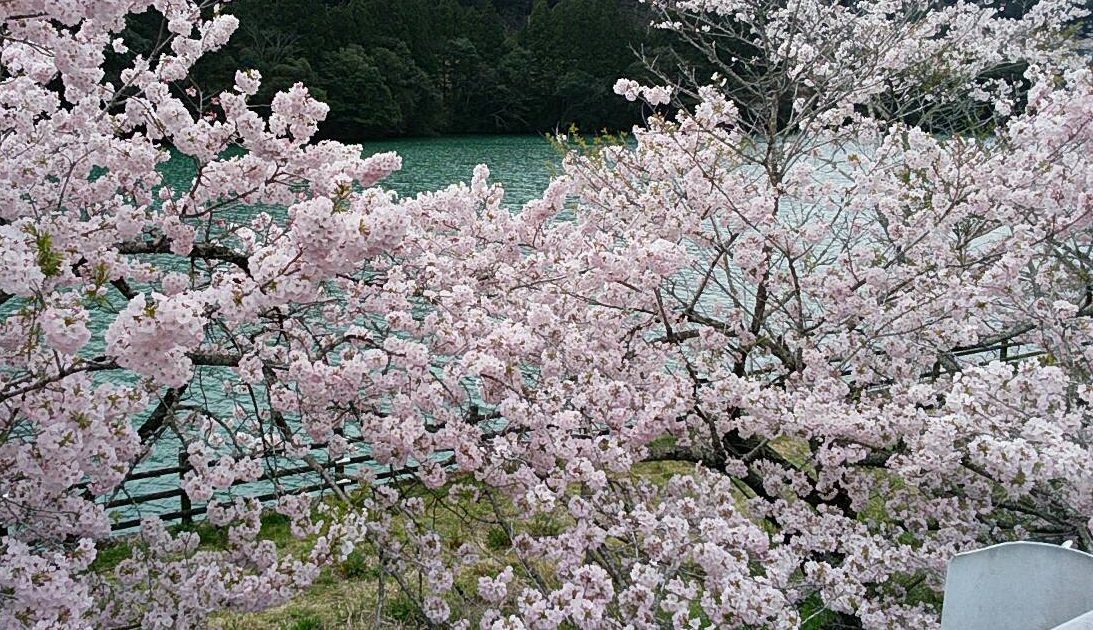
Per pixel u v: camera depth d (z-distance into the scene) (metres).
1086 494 3.19
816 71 6.42
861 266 4.88
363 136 39.03
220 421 3.38
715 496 3.82
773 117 5.48
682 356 4.53
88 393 2.45
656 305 4.74
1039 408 3.20
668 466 7.22
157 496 5.55
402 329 3.48
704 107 4.99
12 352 2.64
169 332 2.05
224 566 3.04
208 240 3.62
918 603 3.98
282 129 3.33
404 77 40.31
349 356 3.50
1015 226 4.31
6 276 2.00
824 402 4.11
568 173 5.82
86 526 2.63
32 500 2.54
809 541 3.99
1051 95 4.17
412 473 3.55
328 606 4.88
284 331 3.60
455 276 4.35
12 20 2.70
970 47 8.51
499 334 3.38
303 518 3.33
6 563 2.16
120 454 2.74
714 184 4.80
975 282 4.25
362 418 3.36
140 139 3.40
